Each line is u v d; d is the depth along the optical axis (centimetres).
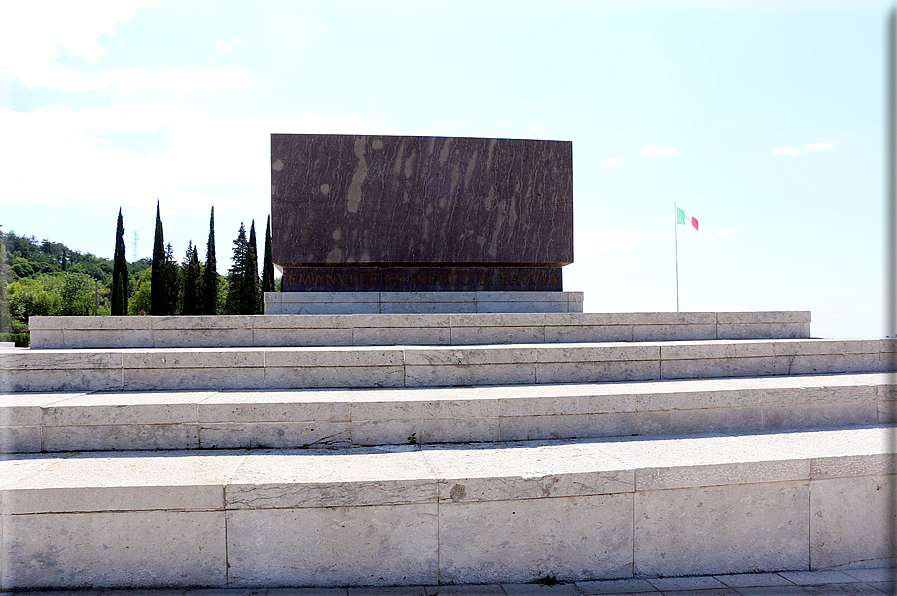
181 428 467
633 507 402
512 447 467
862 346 689
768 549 418
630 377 622
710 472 410
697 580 400
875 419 559
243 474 394
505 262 1041
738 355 653
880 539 433
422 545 384
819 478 426
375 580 380
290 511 376
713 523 412
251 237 4409
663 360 632
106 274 11194
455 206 1036
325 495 376
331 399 491
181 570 372
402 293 1022
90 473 397
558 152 1068
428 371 588
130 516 370
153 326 695
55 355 563
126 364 567
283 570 376
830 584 396
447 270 1045
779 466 420
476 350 595
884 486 436
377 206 1020
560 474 393
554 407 498
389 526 381
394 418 479
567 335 758
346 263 1010
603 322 767
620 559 401
